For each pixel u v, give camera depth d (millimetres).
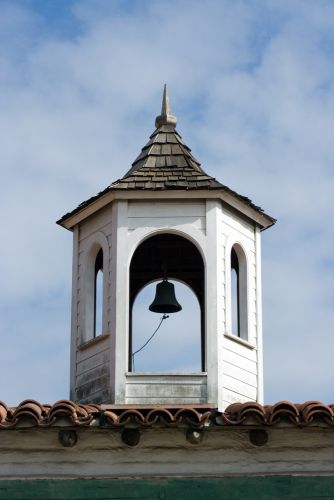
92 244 20984
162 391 19391
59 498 17547
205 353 19781
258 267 21375
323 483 17609
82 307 20906
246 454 17812
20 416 17500
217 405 19328
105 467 17766
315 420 17594
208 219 20453
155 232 20375
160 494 17594
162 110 22469
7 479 17641
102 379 19828
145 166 21250
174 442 17844
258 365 20656
